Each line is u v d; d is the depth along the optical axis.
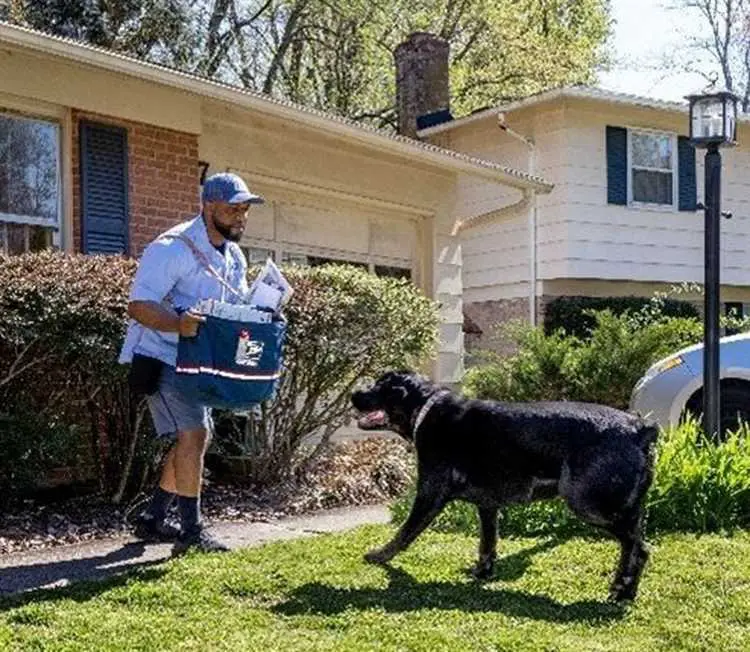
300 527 7.18
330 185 11.66
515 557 5.89
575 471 5.05
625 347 11.00
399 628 4.45
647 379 9.27
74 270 7.02
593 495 5.01
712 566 5.61
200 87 9.34
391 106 26.64
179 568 5.42
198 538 5.87
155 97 9.62
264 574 5.34
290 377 8.24
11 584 5.33
